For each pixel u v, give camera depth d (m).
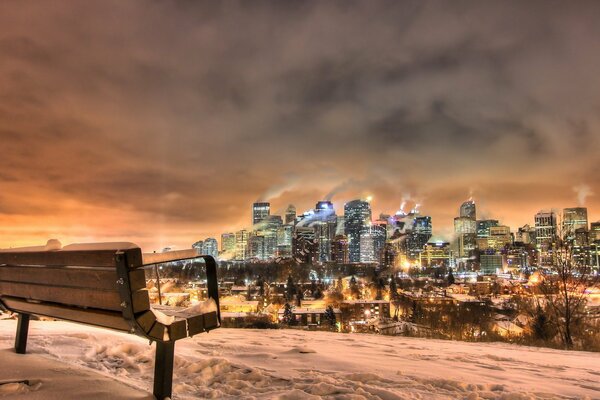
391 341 8.94
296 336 8.73
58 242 3.51
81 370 3.63
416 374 4.51
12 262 3.70
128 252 2.59
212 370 4.04
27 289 3.65
